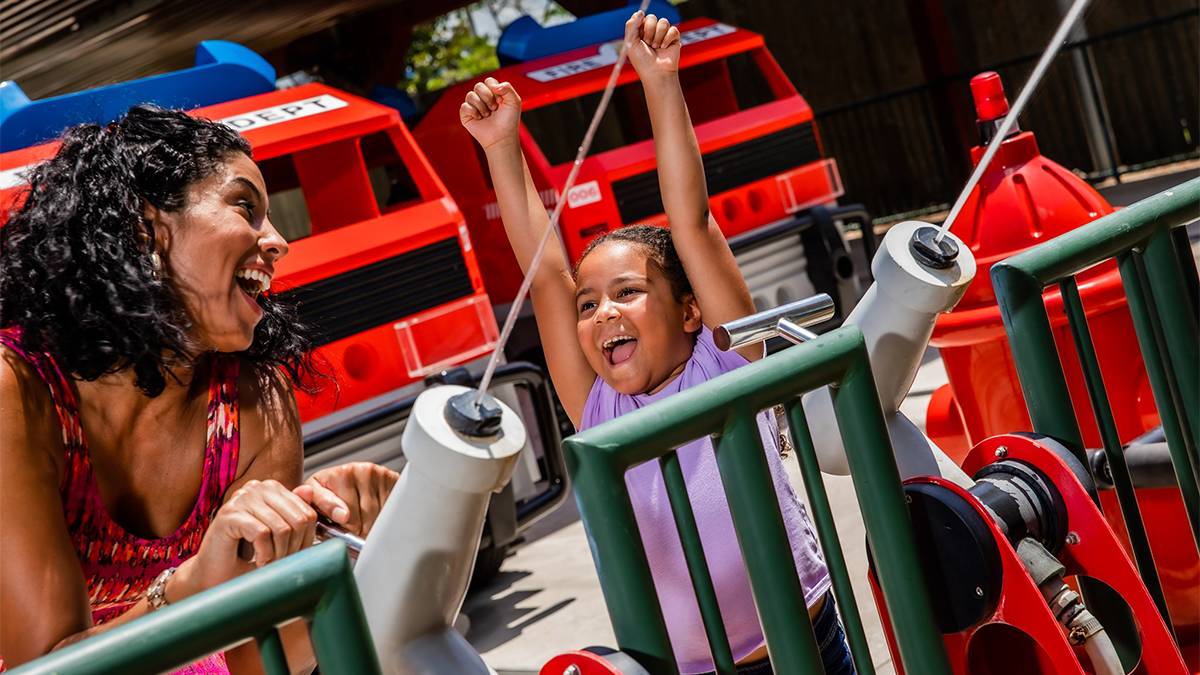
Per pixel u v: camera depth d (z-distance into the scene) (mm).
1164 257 1896
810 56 13609
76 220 1772
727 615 2154
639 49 2242
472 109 2398
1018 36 12258
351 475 1771
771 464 2184
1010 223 2936
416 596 1397
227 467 1979
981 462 1824
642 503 2174
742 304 2289
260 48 10234
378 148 7895
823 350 1531
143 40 9289
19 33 7969
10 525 1649
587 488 1372
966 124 11164
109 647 1108
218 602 1161
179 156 1831
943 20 11039
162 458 1943
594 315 2281
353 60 10133
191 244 1824
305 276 4555
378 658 1287
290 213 11836
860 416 1566
